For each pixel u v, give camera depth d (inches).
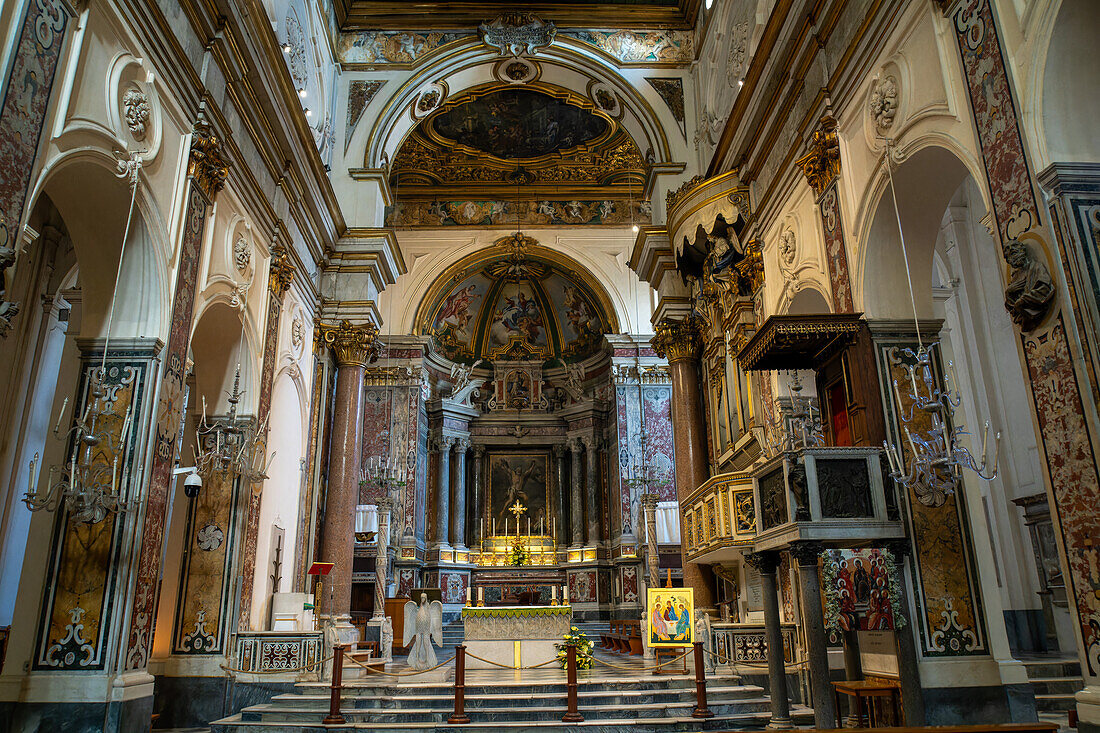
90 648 271.9
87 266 306.5
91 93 259.9
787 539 264.1
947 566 279.9
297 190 497.0
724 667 402.6
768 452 402.9
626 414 872.3
